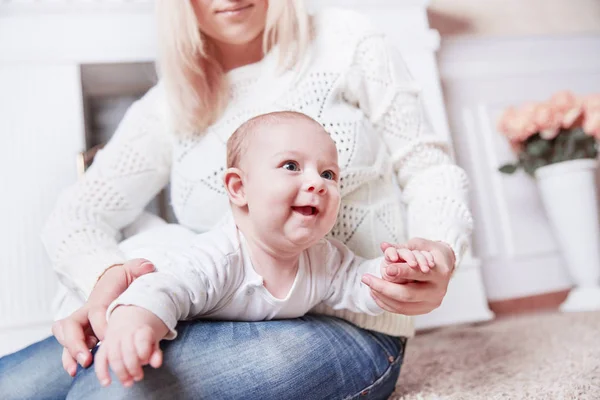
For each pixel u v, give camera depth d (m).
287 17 0.97
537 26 2.55
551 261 2.35
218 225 0.87
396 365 0.87
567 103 2.15
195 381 0.62
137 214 1.12
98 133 2.22
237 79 1.01
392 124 0.99
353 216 0.91
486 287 2.28
